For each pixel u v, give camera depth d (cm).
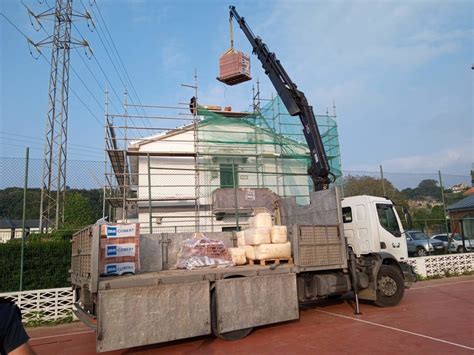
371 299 912
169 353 638
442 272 1527
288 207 1025
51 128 2261
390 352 582
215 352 622
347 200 1080
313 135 1098
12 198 1043
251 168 1875
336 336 686
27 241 1064
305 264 774
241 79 1672
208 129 1823
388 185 1772
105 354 652
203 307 639
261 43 1272
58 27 2445
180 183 1789
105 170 1370
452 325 729
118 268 662
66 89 2370
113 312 566
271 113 2009
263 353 605
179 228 1720
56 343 738
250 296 693
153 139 1775
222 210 1652
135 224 697
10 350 213
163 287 611
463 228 1850
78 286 721
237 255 821
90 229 616
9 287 1011
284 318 725
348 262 871
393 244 1027
